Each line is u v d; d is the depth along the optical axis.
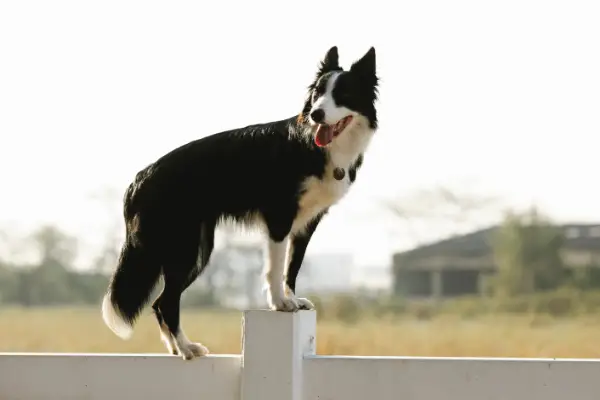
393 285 51.31
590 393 5.27
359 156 6.95
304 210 6.70
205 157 6.63
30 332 31.45
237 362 5.67
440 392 5.42
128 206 6.70
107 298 6.64
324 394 5.56
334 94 6.71
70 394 5.77
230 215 6.73
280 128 6.64
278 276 6.51
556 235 44.00
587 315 36.28
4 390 5.80
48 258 49.28
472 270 50.28
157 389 5.73
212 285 47.91
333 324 33.22
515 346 25.56
